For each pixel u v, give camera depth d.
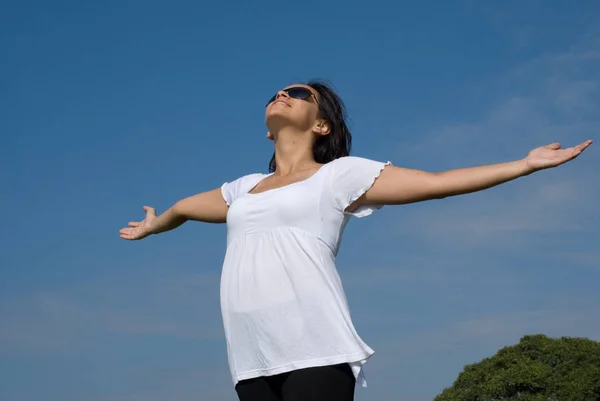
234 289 3.80
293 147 4.35
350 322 3.62
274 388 3.68
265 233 3.82
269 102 4.42
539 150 3.51
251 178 4.50
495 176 3.56
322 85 4.56
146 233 5.12
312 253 3.71
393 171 3.84
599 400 26.27
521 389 27.52
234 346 3.77
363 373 3.71
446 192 3.68
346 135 4.59
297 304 3.62
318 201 3.81
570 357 27.53
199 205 4.71
